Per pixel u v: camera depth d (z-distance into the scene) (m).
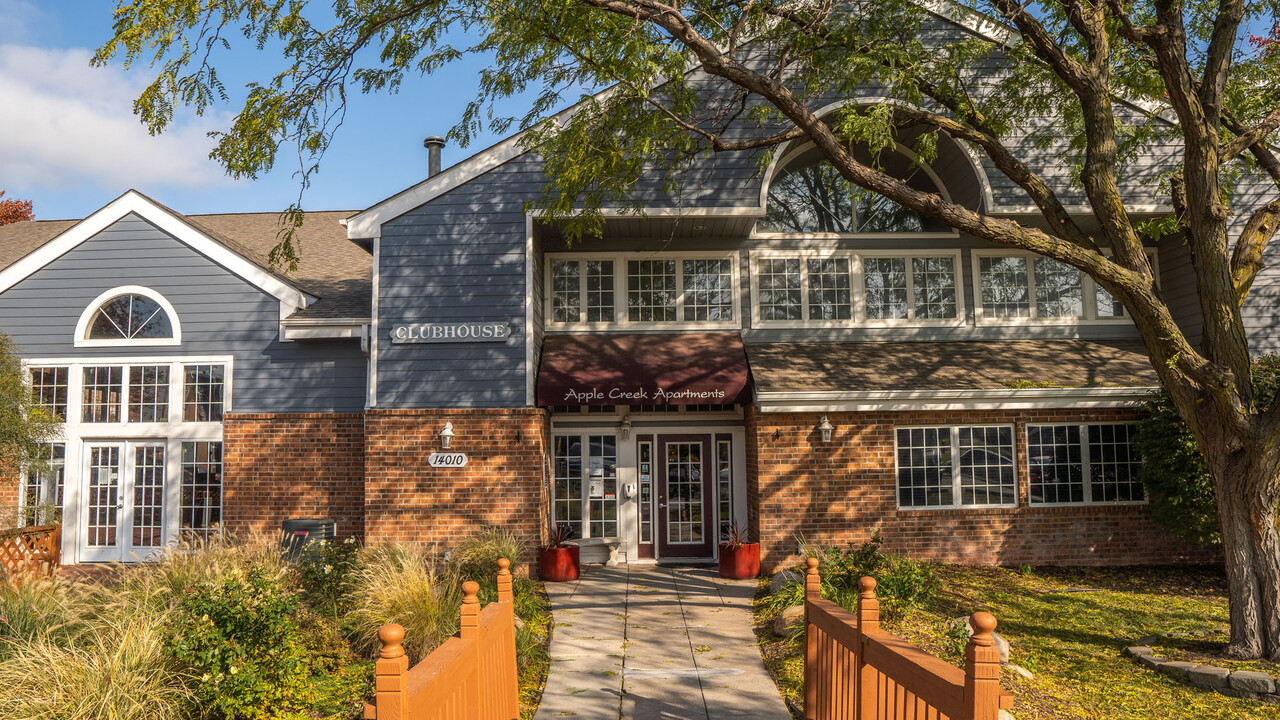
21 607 8.56
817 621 7.01
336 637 9.33
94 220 16.31
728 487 16.50
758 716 8.01
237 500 15.64
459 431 14.80
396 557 11.39
